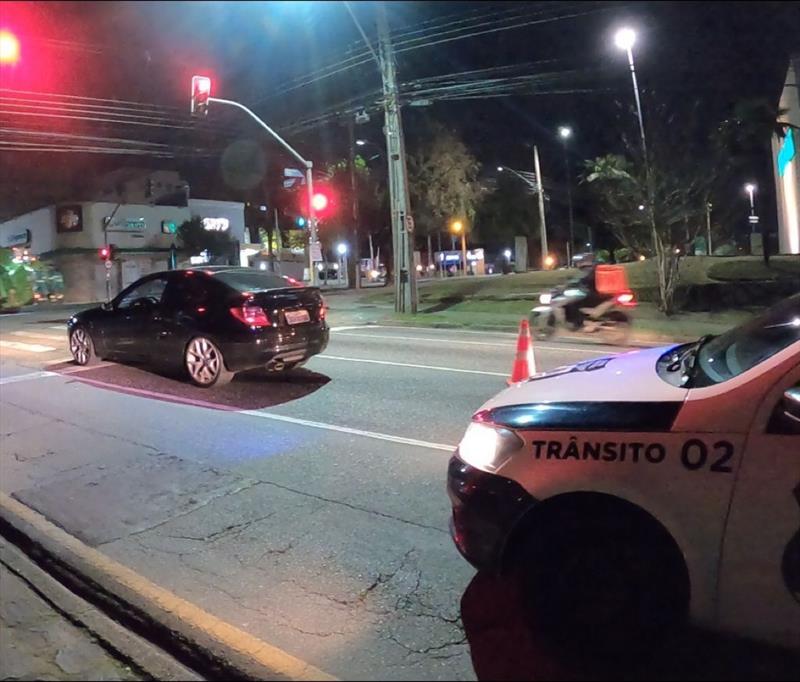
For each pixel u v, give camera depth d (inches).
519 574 140.6
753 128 784.3
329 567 183.9
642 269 1092.5
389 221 1782.7
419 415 334.3
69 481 259.4
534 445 139.5
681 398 135.2
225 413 348.5
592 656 137.3
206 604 167.8
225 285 398.0
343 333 713.6
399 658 142.7
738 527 126.7
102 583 180.7
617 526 133.3
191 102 799.1
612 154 928.9
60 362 513.3
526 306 954.1
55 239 2073.1
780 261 1027.9
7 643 160.1
